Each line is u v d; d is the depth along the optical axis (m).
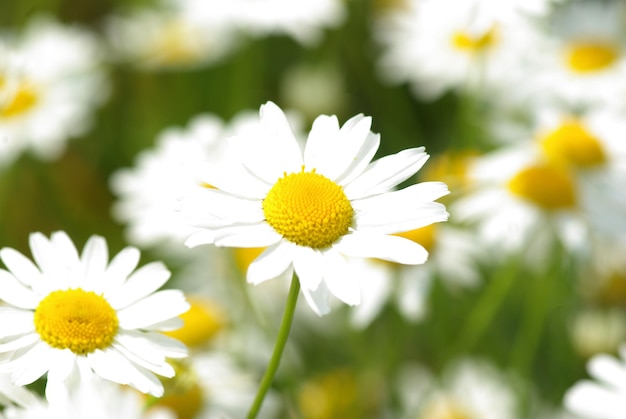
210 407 0.49
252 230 0.40
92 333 0.40
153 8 0.84
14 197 0.71
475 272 0.53
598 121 0.56
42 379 0.50
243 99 0.75
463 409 0.55
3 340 0.40
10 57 0.54
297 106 0.76
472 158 0.59
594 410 0.45
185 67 0.79
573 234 0.53
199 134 0.55
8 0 0.81
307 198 0.40
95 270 0.41
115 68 0.80
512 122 0.67
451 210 0.54
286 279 0.57
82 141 0.75
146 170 0.54
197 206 0.40
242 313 0.54
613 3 0.67
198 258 0.58
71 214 0.71
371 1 0.79
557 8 0.66
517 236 0.53
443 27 0.66
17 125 0.65
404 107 0.78
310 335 0.59
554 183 0.53
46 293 0.41
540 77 0.64
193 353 0.50
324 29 0.78
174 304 0.40
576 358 0.59
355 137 0.41
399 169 0.41
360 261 0.53
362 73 0.79
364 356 0.56
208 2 0.69
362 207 0.40
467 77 0.66
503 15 0.52
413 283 0.53
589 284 0.61
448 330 0.59
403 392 0.57
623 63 0.64
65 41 0.73
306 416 0.53
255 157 0.41
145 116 0.77
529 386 0.57
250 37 0.74
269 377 0.40
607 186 0.54
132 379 0.40
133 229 0.53
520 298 0.63
